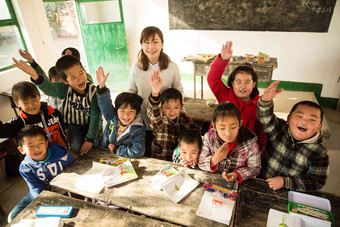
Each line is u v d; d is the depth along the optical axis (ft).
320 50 13.07
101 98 5.50
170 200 4.09
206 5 14.37
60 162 5.37
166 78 6.59
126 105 5.24
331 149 9.46
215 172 4.71
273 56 14.23
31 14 12.51
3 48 11.78
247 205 3.98
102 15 16.81
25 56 6.71
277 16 13.19
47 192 4.42
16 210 5.63
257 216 3.77
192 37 15.64
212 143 4.73
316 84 13.82
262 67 10.97
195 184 4.40
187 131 5.01
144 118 7.30
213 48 15.49
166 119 5.92
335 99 13.56
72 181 4.63
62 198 4.27
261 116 4.40
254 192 4.23
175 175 4.62
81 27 15.05
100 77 5.32
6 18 11.76
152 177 4.62
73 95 6.24
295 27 13.08
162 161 5.10
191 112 9.52
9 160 7.93
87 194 4.29
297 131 4.08
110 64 15.79
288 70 14.17
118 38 14.93
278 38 13.71
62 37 36.63
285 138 4.46
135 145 5.33
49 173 5.31
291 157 4.45
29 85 5.61
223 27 14.64
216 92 6.36
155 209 3.93
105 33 14.90
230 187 4.33
